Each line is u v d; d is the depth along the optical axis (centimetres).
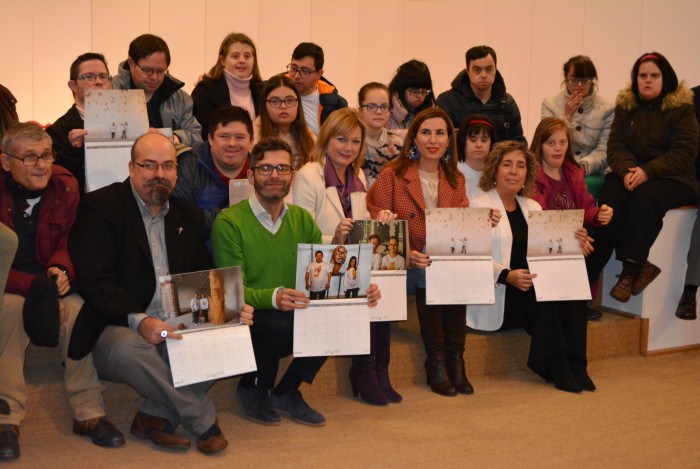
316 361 318
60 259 287
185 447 284
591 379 395
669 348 464
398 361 378
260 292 301
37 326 270
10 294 281
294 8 628
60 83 563
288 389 322
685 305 454
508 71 671
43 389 303
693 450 305
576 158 495
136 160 286
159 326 271
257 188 306
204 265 307
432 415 336
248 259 310
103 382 308
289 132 409
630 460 293
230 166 350
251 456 284
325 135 357
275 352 310
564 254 379
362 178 378
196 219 305
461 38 674
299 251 303
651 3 652
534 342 382
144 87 403
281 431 311
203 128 439
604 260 436
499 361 407
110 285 280
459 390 367
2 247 266
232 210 313
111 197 292
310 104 459
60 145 370
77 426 292
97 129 330
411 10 665
